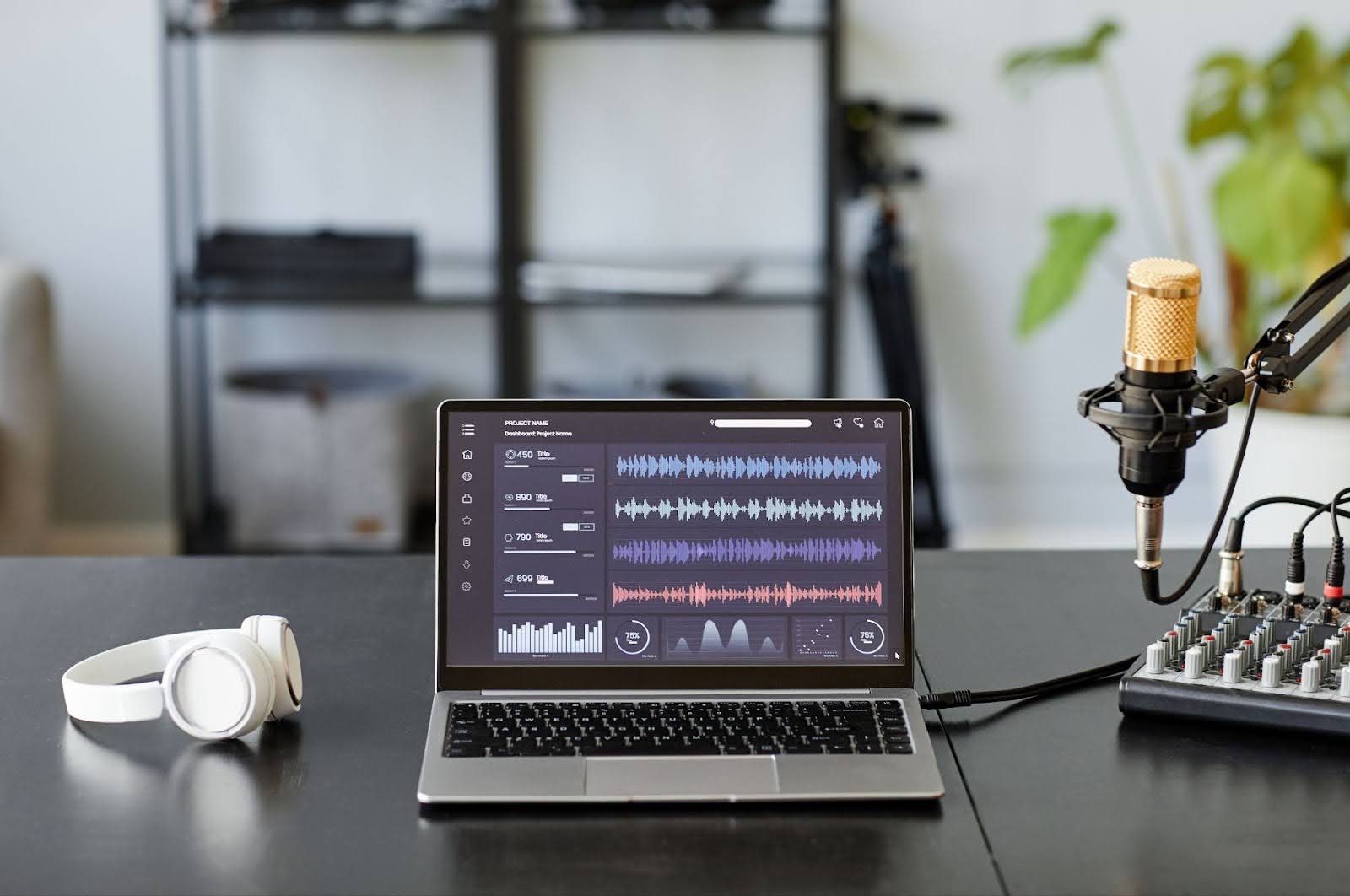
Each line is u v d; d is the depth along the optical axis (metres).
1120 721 1.29
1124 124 3.65
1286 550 1.68
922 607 1.54
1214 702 1.25
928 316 3.76
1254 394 1.22
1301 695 1.23
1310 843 1.09
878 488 1.30
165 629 1.47
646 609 1.28
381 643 1.44
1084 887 1.04
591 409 1.30
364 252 3.45
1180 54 3.62
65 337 3.70
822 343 3.57
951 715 1.30
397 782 1.17
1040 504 3.85
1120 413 1.14
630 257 3.75
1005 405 3.80
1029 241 3.71
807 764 1.17
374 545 3.48
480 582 1.28
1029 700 1.33
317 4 3.38
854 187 3.58
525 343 3.79
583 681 1.27
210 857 1.06
